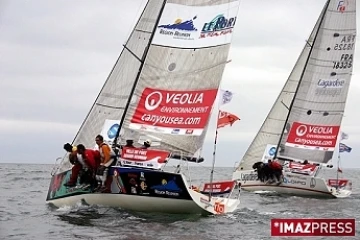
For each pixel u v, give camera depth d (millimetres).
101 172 17109
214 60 18688
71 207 17969
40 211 18375
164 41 18844
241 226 16281
